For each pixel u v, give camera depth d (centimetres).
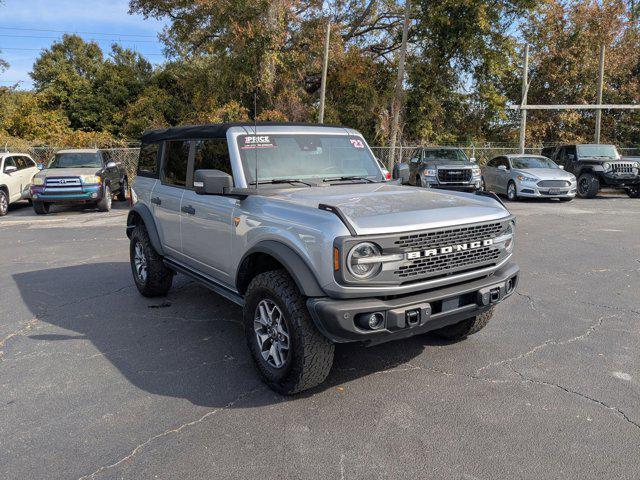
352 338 331
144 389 390
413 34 2678
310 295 334
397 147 2325
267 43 2272
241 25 2267
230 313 569
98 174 1510
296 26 2456
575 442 311
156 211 579
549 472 284
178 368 428
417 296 347
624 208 1470
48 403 370
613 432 322
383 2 2800
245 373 417
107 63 3048
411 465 291
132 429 334
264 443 315
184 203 508
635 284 657
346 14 2862
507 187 1739
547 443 311
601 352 445
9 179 1539
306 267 342
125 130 2756
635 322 518
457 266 365
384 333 334
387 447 309
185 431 331
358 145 523
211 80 2469
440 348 460
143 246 602
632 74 3177
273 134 470
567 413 345
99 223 1306
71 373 421
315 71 2683
